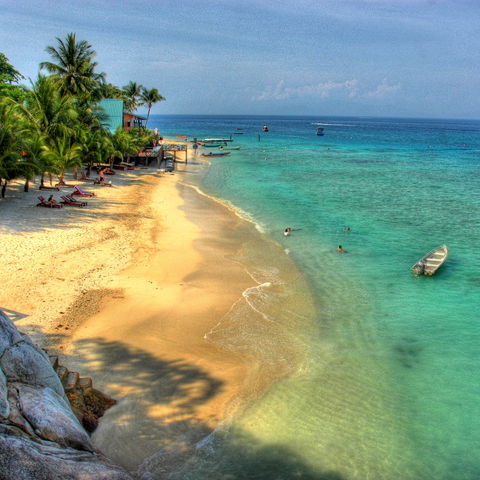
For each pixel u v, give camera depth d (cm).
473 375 1336
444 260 2280
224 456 987
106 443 987
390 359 1409
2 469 616
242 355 1380
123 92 9038
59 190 3516
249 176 5384
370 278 2100
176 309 1647
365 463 991
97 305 1616
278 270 2147
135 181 4419
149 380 1221
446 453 1030
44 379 900
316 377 1293
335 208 3638
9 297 1590
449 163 7488
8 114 2906
